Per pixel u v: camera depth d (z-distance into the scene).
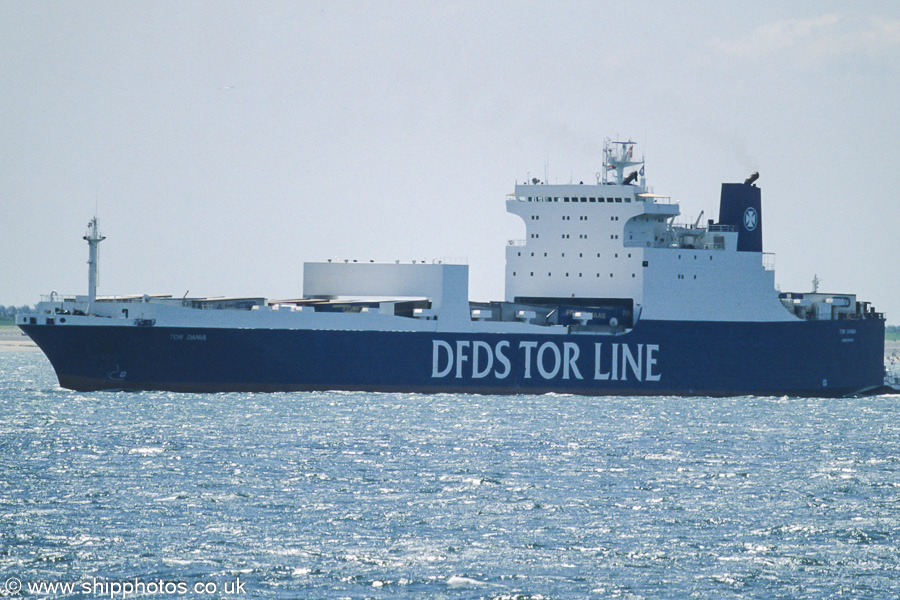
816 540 187.38
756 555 178.50
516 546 180.50
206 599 155.75
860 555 179.12
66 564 168.12
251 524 189.75
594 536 187.00
